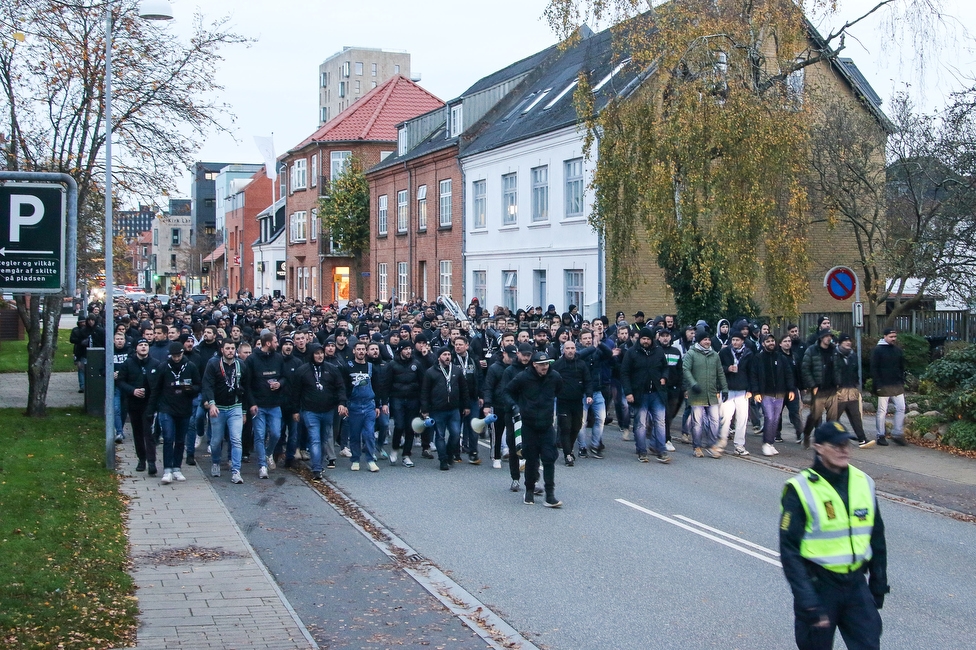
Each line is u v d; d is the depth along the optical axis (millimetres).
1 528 9125
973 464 14055
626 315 27188
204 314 25125
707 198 17625
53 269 9844
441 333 17266
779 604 7746
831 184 22922
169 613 7234
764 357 15023
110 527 9719
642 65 18688
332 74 135625
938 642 6941
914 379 20812
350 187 50000
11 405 20156
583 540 9828
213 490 12172
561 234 29328
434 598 7875
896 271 22172
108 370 13141
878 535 5438
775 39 18312
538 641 6941
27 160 16844
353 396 13734
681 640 6938
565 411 14047
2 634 6387
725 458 14938
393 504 11602
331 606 7648
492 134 35219
